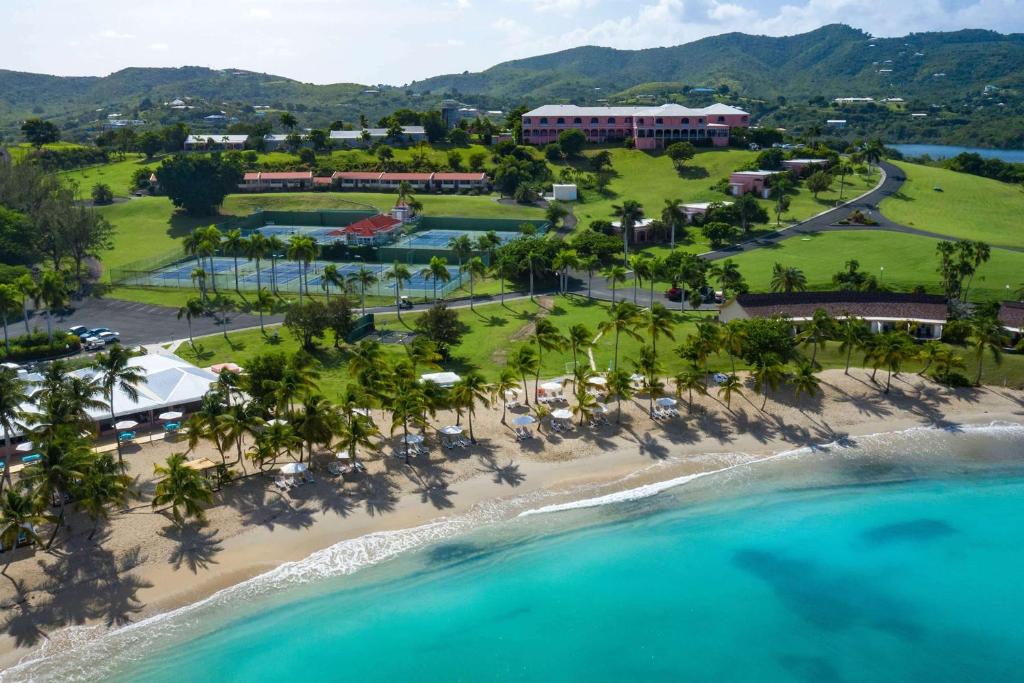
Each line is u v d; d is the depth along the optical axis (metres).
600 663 65.00
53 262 188.25
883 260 173.38
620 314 109.94
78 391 84.88
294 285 170.88
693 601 72.12
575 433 98.88
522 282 169.12
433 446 94.75
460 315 146.00
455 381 106.25
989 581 75.69
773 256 180.12
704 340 106.75
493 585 72.81
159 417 98.19
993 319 122.69
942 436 100.62
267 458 90.38
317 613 68.19
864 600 73.25
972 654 67.44
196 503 78.94
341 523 79.94
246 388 95.94
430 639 66.19
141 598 68.50
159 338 134.88
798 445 98.56
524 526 81.06
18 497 68.62
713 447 97.50
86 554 72.88
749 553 78.50
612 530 81.19
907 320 127.69
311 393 101.06
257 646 64.25
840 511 85.38
